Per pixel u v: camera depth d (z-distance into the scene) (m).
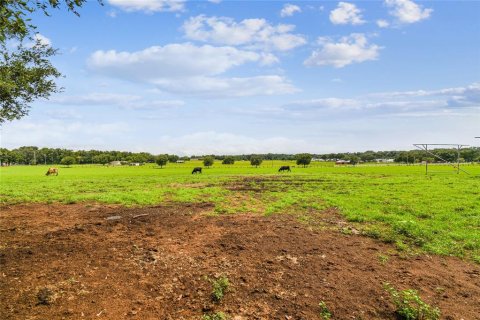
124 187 32.75
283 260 9.55
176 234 12.23
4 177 54.00
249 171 77.12
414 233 12.69
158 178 49.25
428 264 9.87
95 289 7.38
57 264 8.73
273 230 13.12
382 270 9.16
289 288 7.75
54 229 12.66
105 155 176.88
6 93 12.71
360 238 12.47
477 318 6.80
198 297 7.23
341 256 10.16
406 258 10.26
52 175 61.44
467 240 12.12
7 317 6.09
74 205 19.16
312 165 123.12
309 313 6.71
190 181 42.44
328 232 13.16
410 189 28.59
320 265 9.28
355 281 8.27
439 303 7.38
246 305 6.94
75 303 6.73
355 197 23.44
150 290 7.48
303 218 15.80
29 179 47.16
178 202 20.92
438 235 12.78
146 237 11.72
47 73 14.18
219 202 21.16
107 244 10.66
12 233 11.95
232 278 8.20
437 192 26.03
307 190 29.98
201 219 15.15
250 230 13.02
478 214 16.84
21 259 9.03
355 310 6.89
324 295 7.46
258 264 9.20
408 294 7.07
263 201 22.19
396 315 6.77
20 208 18.03
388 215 16.17
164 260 9.34
